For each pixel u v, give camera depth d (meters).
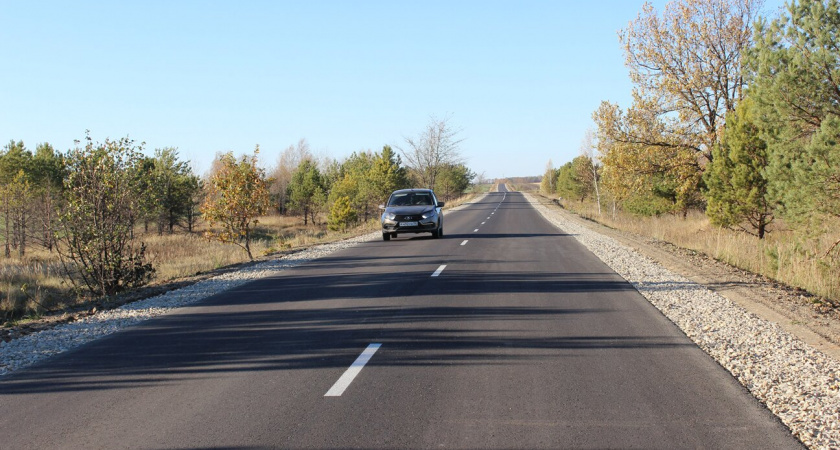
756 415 4.98
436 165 60.03
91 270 13.26
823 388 5.70
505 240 23.39
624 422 4.82
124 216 13.88
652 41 27.50
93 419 5.10
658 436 4.54
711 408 5.14
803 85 12.05
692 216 32.84
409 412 5.09
